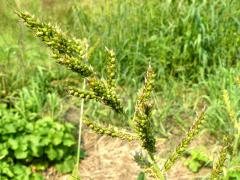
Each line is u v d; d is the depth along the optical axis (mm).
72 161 412
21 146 402
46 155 412
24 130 413
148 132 134
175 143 415
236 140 322
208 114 414
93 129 138
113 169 407
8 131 405
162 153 402
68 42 126
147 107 131
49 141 405
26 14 121
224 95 242
